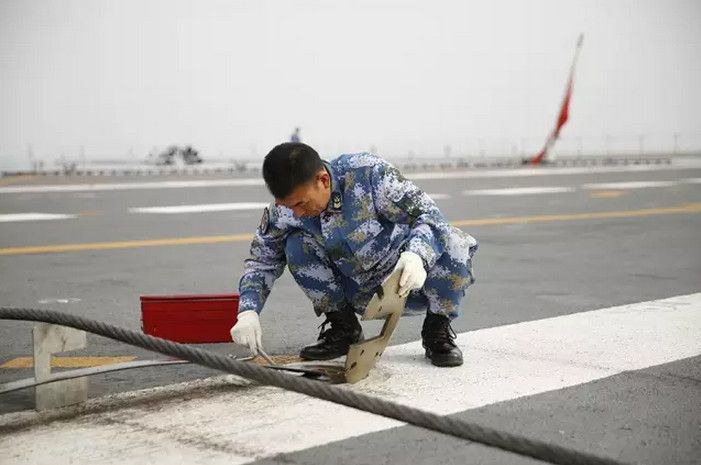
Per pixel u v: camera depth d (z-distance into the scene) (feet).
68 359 25.05
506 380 21.95
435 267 22.38
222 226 61.52
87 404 20.12
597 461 13.11
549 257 46.26
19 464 16.31
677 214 69.56
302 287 23.32
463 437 13.83
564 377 22.29
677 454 16.99
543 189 97.96
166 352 16.20
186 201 82.53
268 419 18.92
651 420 19.01
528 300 33.83
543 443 13.46
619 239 54.03
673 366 23.45
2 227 61.41
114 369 20.59
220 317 24.77
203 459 16.55
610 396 20.71
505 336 26.99
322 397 14.76
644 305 32.48
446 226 21.68
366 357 21.15
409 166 164.25
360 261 22.06
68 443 17.43
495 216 68.03
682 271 41.50
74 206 77.97
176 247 50.55
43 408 19.63
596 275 40.24
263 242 22.52
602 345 25.79
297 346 26.40
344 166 21.54
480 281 38.52
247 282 22.41
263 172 20.42
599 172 137.08
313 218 21.71
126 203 80.74
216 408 19.74
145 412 19.47
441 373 22.54
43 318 18.33
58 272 41.57
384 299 19.99
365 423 18.67
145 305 24.82
